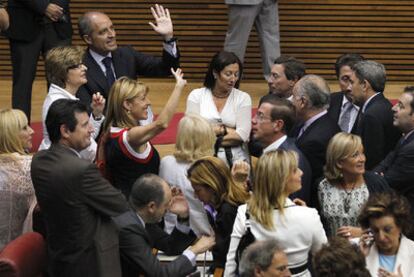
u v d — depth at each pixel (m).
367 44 15.62
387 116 9.52
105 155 8.82
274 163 7.25
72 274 7.43
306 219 7.26
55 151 7.43
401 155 8.82
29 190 8.28
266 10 13.80
